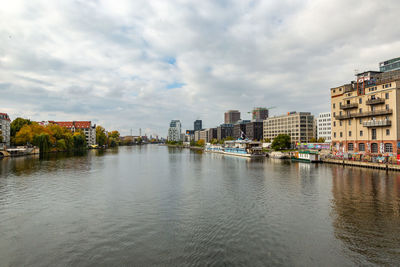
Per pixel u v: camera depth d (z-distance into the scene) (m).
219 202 36.31
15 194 41.06
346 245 22.20
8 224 27.67
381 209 32.38
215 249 21.53
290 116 198.38
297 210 32.25
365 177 56.59
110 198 38.81
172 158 125.44
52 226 27.06
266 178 57.66
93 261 19.70
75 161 98.62
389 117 75.00
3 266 19.02
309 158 94.62
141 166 85.06
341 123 93.31
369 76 89.94
